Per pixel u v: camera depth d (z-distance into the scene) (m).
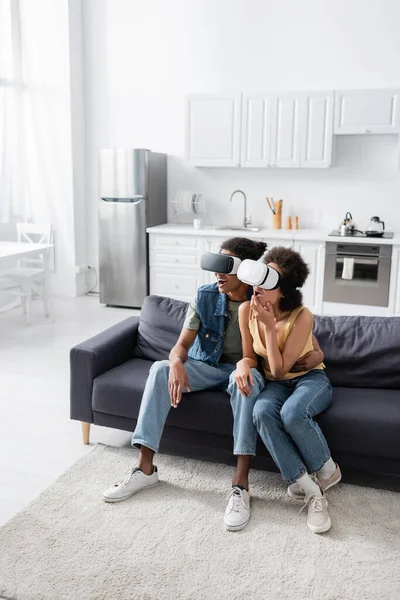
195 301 2.66
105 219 5.90
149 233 5.79
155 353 3.01
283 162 5.46
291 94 5.32
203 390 2.62
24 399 3.60
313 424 2.32
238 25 5.76
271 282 2.29
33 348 4.62
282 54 5.68
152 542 2.17
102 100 6.28
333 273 5.30
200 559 2.08
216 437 2.59
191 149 5.70
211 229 5.72
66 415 3.36
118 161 5.75
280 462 2.31
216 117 5.57
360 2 5.39
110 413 2.76
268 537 2.21
